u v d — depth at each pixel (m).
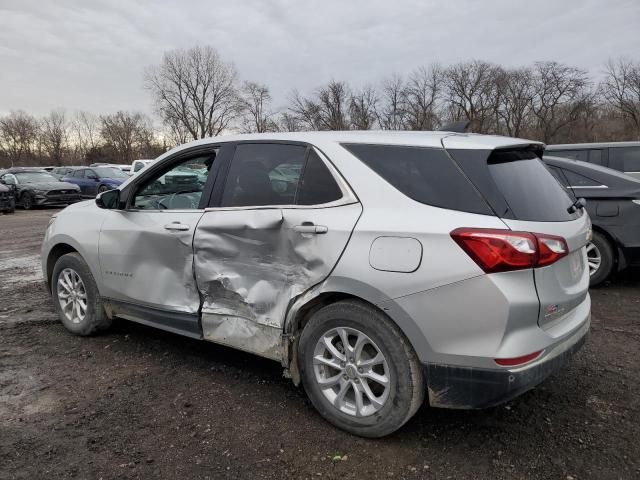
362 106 66.44
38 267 7.75
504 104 65.38
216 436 2.94
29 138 88.62
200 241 3.47
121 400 3.38
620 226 5.57
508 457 2.71
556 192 3.10
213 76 74.56
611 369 3.76
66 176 23.91
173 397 3.41
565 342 2.75
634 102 59.66
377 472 2.61
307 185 3.09
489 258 2.46
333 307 2.90
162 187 3.96
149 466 2.67
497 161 2.81
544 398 3.35
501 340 2.49
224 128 76.50
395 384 2.73
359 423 2.88
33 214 17.91
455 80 65.31
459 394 2.61
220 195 3.50
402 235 2.66
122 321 4.95
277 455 2.76
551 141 62.56
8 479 2.57
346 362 2.91
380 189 2.83
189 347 4.30
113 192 4.14
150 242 3.79
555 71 61.53
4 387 3.58
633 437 2.87
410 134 3.05
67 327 4.60
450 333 2.56
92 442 2.89
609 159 7.79
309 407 3.26
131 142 83.69
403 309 2.64
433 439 2.89
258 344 3.27
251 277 3.26
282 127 68.69
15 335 4.62
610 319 4.84
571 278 2.91
